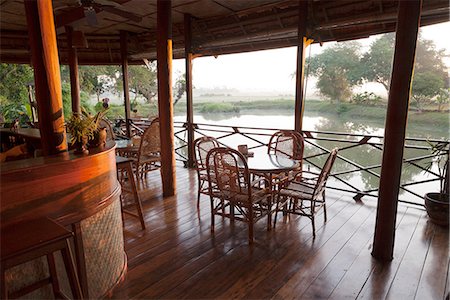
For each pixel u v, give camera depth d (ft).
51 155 6.37
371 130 21.49
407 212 11.13
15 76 33.78
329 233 9.53
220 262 7.91
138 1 14.40
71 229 5.93
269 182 9.74
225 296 6.58
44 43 6.52
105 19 17.58
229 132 17.51
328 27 13.51
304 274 7.36
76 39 15.38
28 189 5.31
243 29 16.11
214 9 15.55
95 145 7.10
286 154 12.76
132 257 8.19
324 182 9.75
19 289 5.10
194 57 17.99
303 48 13.41
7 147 12.98
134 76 43.39
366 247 8.64
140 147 14.16
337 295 6.59
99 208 6.42
